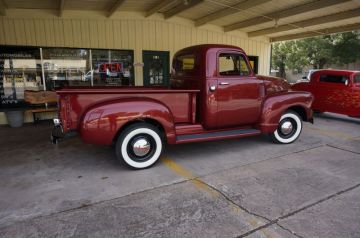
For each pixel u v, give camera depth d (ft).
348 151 15.83
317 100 26.71
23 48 23.09
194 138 13.83
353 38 68.64
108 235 7.88
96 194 10.39
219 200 9.89
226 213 9.02
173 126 13.16
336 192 10.54
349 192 10.55
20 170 12.84
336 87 25.12
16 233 7.96
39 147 16.56
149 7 24.89
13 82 23.29
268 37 36.27
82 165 13.51
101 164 13.65
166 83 28.71
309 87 27.43
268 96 16.25
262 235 7.86
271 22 27.30
